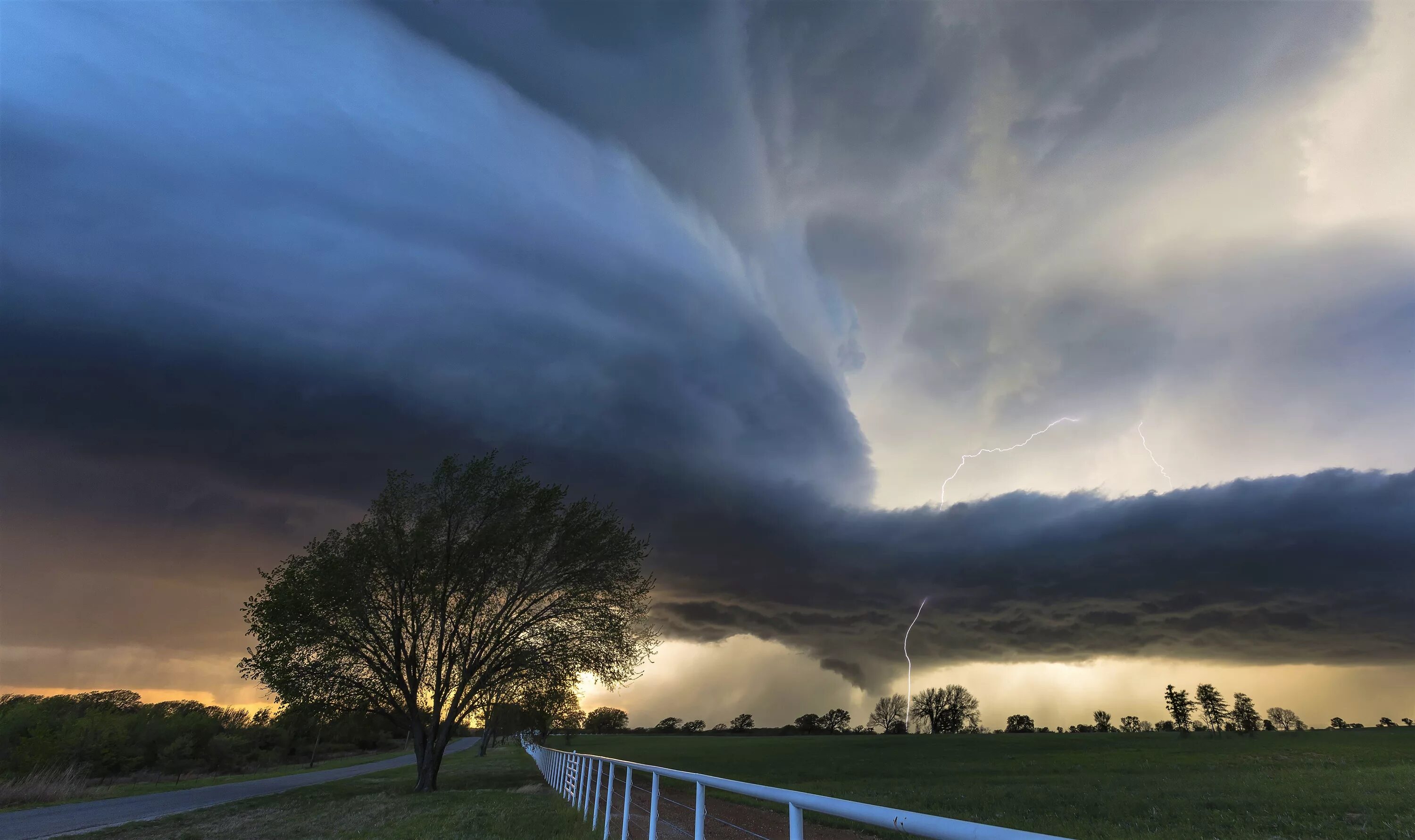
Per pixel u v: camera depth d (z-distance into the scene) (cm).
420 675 3609
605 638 3672
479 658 3653
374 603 3503
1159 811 2294
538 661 3584
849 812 369
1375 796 2605
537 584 3728
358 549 3472
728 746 11031
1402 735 10150
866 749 9619
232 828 2083
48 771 3834
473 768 5850
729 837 1259
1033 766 5709
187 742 7631
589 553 3744
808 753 8606
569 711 3897
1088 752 7912
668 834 1283
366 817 2167
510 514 3753
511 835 1440
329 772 6675
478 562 3656
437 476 3712
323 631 3328
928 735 14512
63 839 1920
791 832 453
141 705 9256
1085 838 1806
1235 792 2928
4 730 5891
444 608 3622
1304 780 3544
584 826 1462
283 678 3262
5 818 2498
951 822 269
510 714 4169
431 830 1619
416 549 3534
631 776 1116
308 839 1709
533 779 4097
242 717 9975
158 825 2206
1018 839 219
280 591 3319
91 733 6550
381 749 15812
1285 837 1728
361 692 3453
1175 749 8138
